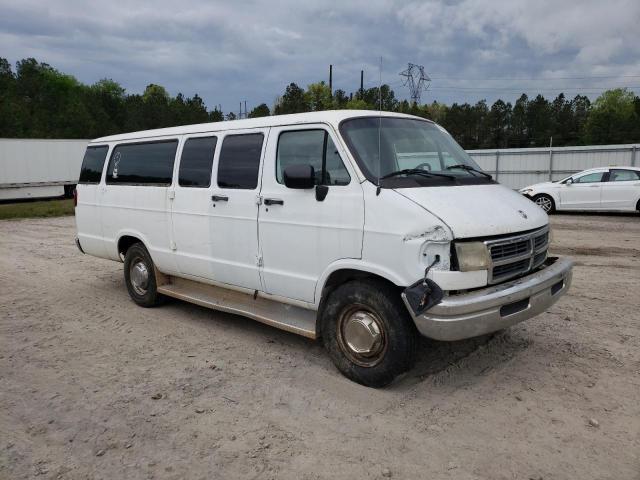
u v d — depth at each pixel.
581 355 4.85
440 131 5.41
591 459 3.26
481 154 28.56
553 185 17.33
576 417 3.76
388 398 4.09
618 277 7.91
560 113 70.44
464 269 3.70
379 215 3.99
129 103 72.19
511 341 5.21
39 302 7.09
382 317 4.06
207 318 6.26
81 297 7.34
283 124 4.81
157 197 6.09
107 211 6.93
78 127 56.84
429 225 3.72
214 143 5.46
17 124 51.81
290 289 4.74
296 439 3.54
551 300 4.32
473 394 4.13
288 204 4.63
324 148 4.45
